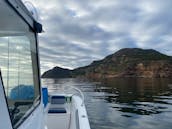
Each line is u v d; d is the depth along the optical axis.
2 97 1.51
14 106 1.86
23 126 2.08
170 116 20.86
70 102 7.18
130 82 81.12
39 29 2.94
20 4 2.11
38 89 3.06
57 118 6.09
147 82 77.88
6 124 1.57
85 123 4.43
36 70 2.99
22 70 2.25
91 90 49.94
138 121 18.95
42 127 3.16
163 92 42.84
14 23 1.96
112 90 49.19
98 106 27.19
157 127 16.89
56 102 6.90
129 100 32.59
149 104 28.52
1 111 1.49
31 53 2.71
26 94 2.33
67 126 6.12
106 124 17.78
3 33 1.68
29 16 2.53
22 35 2.26
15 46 2.00
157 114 21.89
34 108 2.66
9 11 1.80
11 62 1.88
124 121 18.94
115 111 23.64
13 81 1.91
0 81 1.48
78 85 68.69
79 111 5.38
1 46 1.64
